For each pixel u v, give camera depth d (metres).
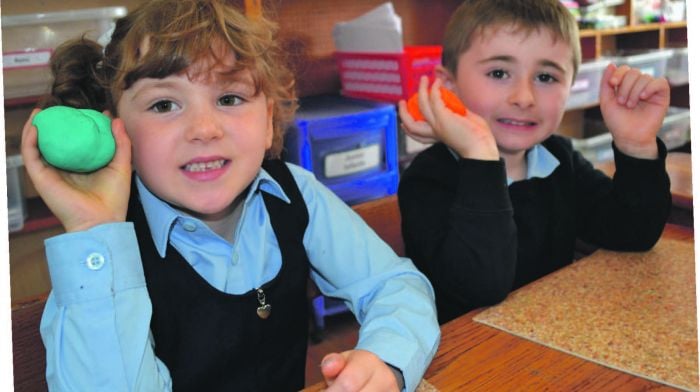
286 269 0.83
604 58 2.93
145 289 0.68
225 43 0.74
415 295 0.80
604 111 1.09
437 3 2.54
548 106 1.14
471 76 1.16
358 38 2.15
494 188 0.93
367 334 0.73
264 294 0.80
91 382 0.62
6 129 1.73
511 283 0.93
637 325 0.68
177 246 0.78
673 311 0.71
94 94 0.82
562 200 1.19
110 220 0.67
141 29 0.74
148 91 0.71
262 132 0.78
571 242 1.20
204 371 0.76
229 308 0.77
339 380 0.61
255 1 1.44
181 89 0.71
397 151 2.14
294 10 2.20
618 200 1.06
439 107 1.01
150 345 0.68
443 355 0.65
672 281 0.80
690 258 0.89
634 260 0.89
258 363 0.81
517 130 1.15
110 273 0.64
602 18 2.95
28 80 1.60
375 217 1.07
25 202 1.76
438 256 0.96
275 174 0.89
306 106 2.07
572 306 0.74
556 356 0.63
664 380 0.58
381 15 2.03
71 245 0.64
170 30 0.72
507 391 0.58
